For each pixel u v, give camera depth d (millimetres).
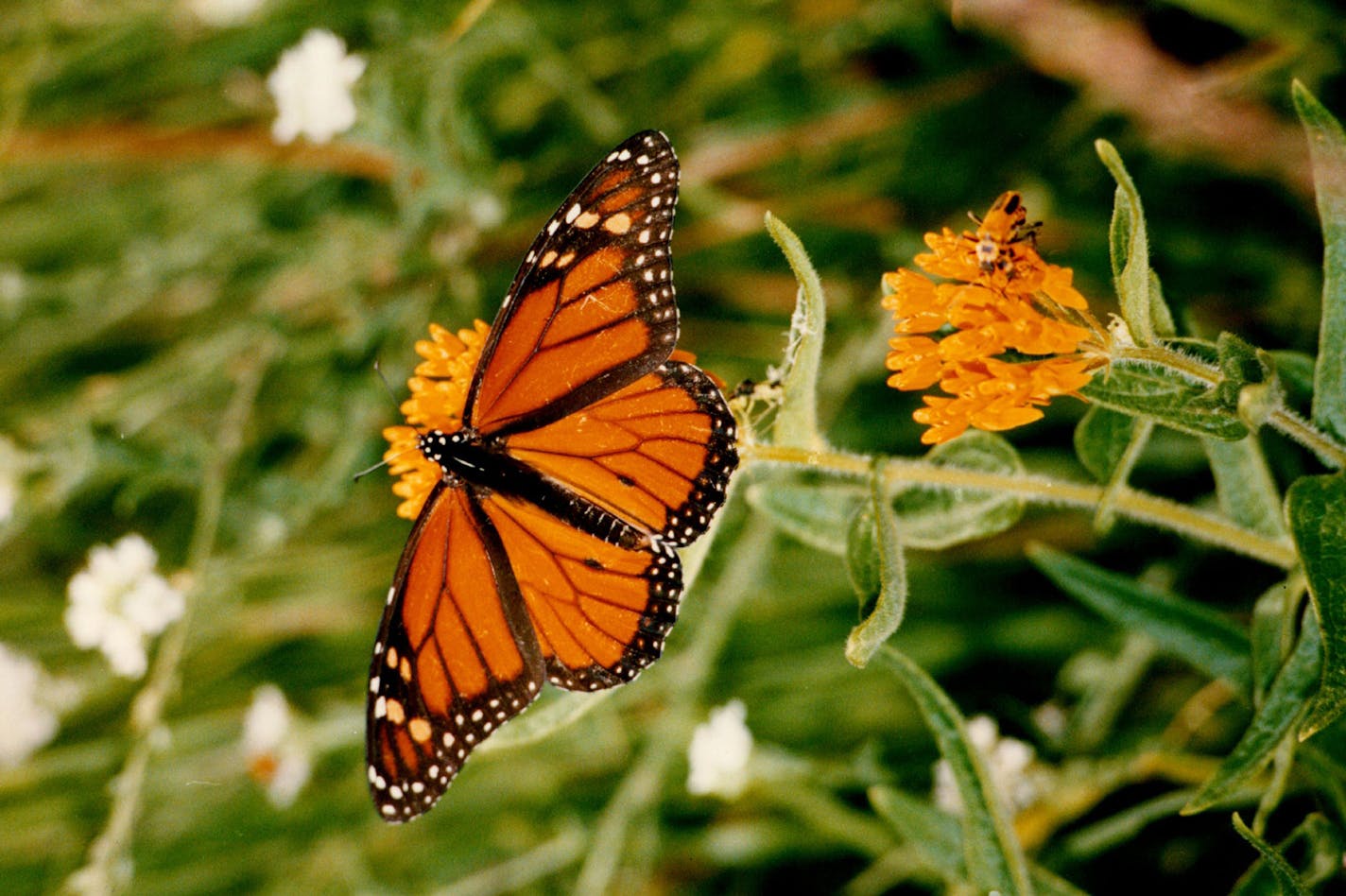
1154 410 709
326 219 893
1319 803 743
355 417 863
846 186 874
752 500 755
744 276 884
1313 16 800
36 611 884
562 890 854
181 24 934
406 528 878
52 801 868
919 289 708
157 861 864
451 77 863
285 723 852
